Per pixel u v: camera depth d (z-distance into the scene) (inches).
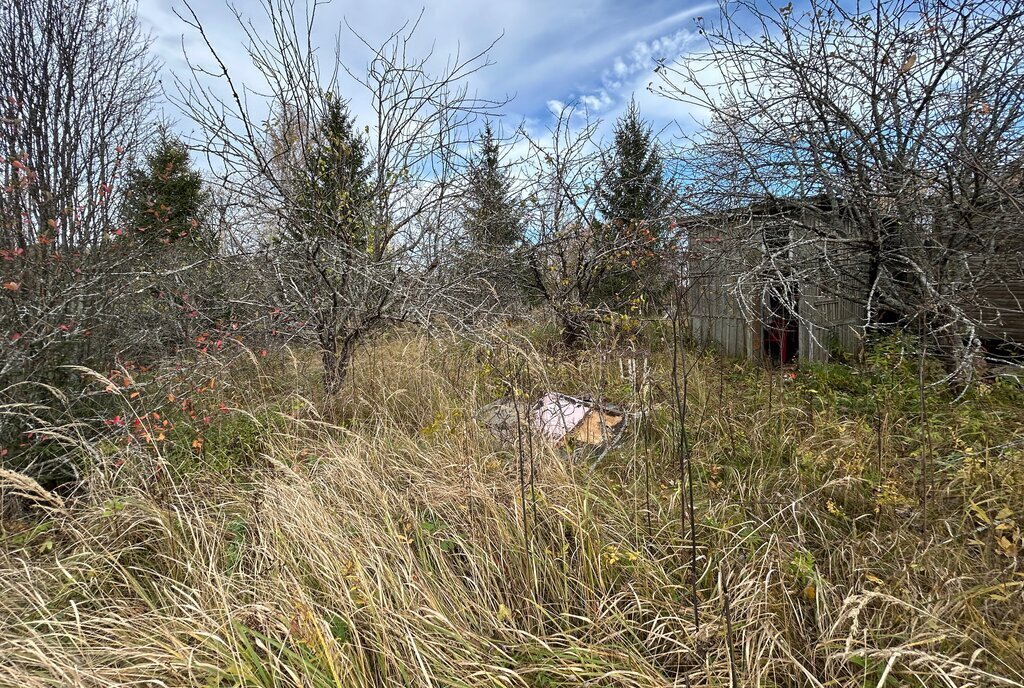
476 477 107.4
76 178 270.2
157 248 227.3
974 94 167.6
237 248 170.7
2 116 229.0
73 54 281.0
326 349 170.7
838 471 117.3
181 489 111.7
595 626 78.3
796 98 192.4
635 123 333.4
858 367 186.4
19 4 259.0
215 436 135.2
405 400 161.8
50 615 80.4
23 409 123.8
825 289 206.1
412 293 163.6
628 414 146.4
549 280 256.8
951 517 98.7
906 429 136.9
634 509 104.4
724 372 208.4
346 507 99.0
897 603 76.9
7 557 93.8
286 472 109.3
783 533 99.6
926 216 184.1
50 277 143.5
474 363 164.6
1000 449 118.2
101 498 107.2
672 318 140.3
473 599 84.0
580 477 117.7
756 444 134.3
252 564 91.7
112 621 76.2
